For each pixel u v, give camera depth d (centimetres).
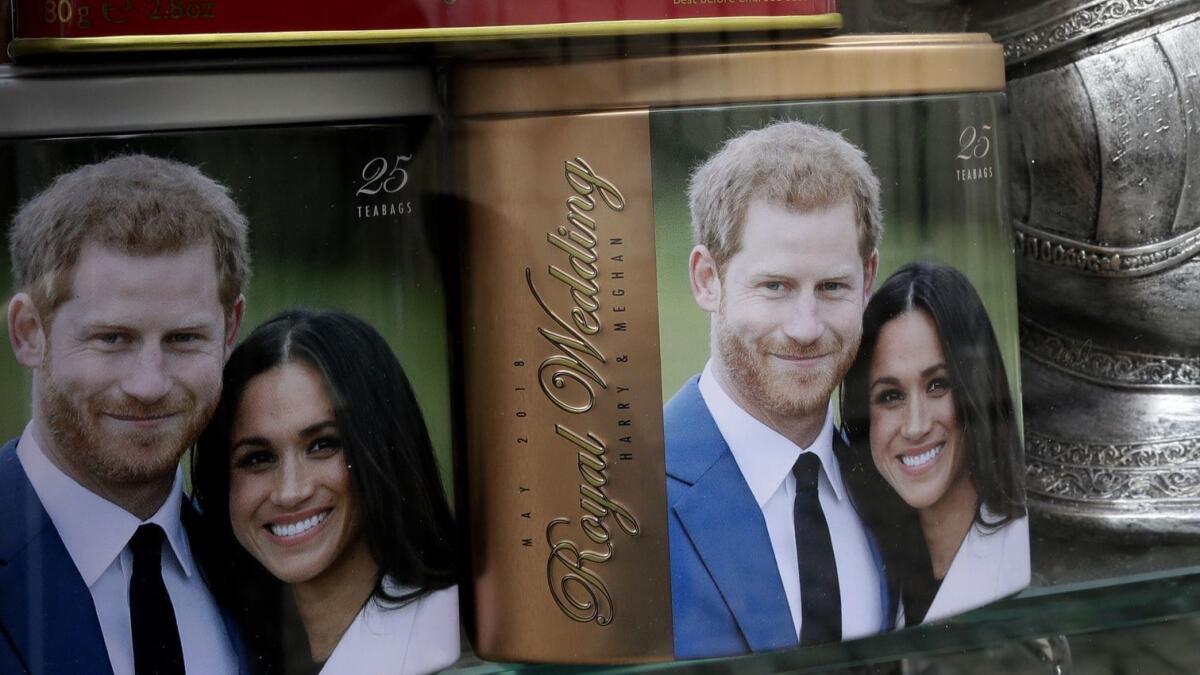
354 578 38
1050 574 49
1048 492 49
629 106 38
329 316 37
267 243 36
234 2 34
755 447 40
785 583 41
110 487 35
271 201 36
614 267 39
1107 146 48
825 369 40
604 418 39
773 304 40
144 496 36
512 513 40
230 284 35
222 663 37
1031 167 48
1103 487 49
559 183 38
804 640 41
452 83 38
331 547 38
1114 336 51
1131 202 48
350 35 35
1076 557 50
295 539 37
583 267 39
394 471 38
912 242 41
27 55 34
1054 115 48
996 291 43
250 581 37
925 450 42
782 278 40
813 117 39
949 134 41
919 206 41
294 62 35
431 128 38
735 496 40
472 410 40
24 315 34
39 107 34
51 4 33
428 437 39
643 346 39
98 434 35
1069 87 48
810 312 40
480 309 39
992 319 43
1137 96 48
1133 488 49
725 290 39
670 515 40
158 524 36
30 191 34
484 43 37
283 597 37
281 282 36
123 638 36
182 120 34
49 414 35
